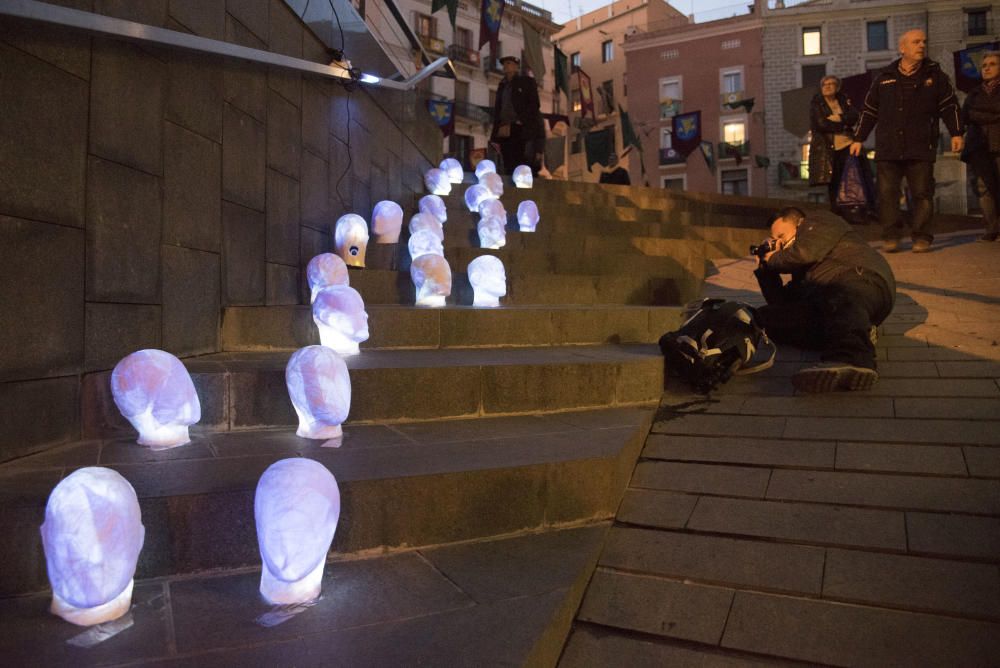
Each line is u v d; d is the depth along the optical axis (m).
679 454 3.12
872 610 2.05
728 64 39.41
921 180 6.96
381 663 1.66
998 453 2.76
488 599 2.00
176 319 3.47
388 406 3.24
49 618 1.85
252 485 2.20
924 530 2.35
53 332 2.65
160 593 2.01
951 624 1.96
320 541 1.90
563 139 24.23
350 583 2.10
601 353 4.11
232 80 4.03
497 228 6.53
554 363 3.53
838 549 2.32
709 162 30.89
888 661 1.87
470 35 38.53
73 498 1.75
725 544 2.43
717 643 2.01
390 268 5.84
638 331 4.76
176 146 3.47
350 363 3.43
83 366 2.82
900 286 5.81
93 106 2.87
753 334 3.77
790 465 2.88
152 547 2.09
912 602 2.05
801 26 38.06
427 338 4.23
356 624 1.85
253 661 1.66
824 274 4.14
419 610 1.93
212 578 2.11
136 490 2.14
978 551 2.21
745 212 11.30
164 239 3.36
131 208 3.11
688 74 40.47
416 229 5.50
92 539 1.74
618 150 42.28
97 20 2.73
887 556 2.26
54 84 2.66
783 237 4.39
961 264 6.33
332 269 4.05
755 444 3.11
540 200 9.08
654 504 2.74
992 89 7.34
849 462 2.84
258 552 2.18
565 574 2.18
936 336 4.37
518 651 1.72
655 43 41.28
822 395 3.62
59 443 2.71
